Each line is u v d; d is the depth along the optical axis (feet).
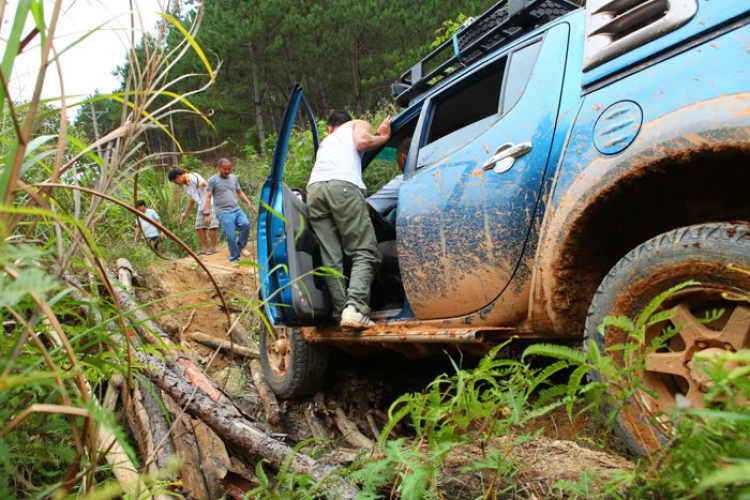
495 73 7.95
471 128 7.61
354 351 9.98
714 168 5.04
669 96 4.79
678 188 5.50
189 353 11.16
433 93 8.98
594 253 5.81
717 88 4.43
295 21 69.15
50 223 3.39
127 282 14.87
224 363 13.26
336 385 10.69
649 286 4.73
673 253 4.54
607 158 5.25
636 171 4.92
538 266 5.99
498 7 8.41
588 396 3.00
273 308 9.82
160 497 4.66
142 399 7.77
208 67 3.66
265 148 36.99
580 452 4.85
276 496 3.87
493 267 6.68
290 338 10.48
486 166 6.84
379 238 10.78
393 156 12.45
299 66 75.66
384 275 10.84
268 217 9.65
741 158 4.77
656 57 5.09
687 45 4.84
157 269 17.57
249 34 66.95
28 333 2.15
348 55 74.13
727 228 4.26
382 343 8.56
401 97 10.61
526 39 7.30
